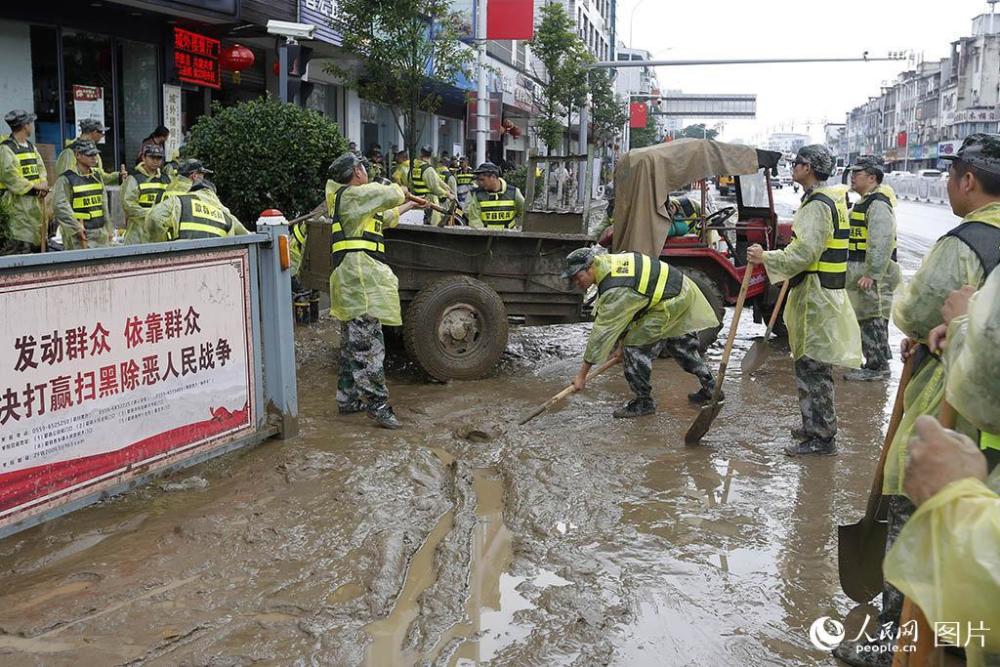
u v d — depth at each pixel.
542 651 3.21
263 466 5.04
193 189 6.57
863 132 127.94
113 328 4.20
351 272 5.93
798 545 4.19
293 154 9.59
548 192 9.38
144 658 3.10
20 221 8.69
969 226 3.16
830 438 5.52
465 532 4.23
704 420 5.62
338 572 3.79
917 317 3.19
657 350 8.35
